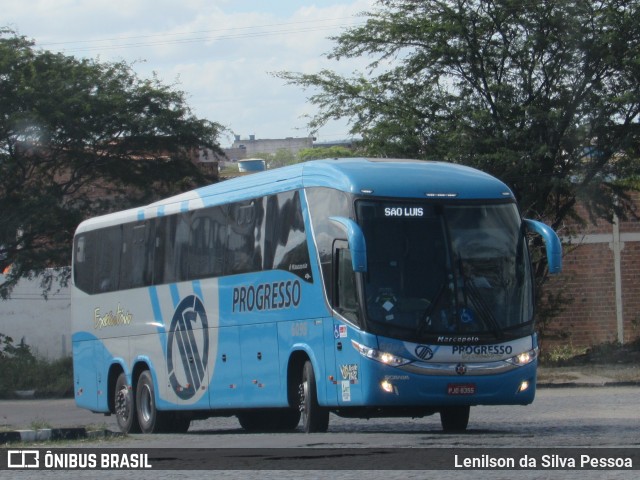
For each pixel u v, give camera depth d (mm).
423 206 17375
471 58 38562
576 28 37688
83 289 26469
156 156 44812
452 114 39125
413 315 16828
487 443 14984
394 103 39875
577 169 38812
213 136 44469
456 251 17266
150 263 23719
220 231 21250
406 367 16594
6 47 42219
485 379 16891
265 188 19828
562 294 43594
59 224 42844
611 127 38625
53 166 43438
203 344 21562
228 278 20766
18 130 40750
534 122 38344
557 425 19328
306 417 18141
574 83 38719
